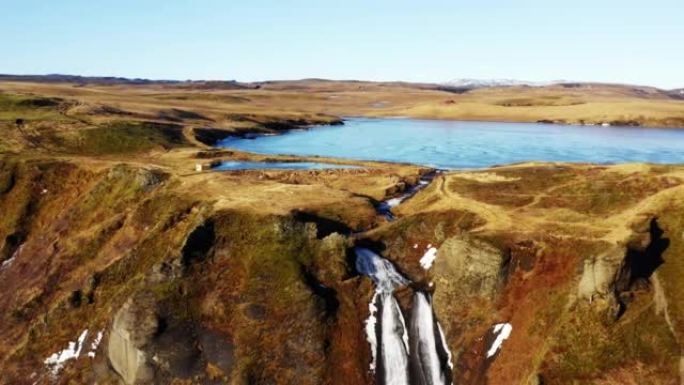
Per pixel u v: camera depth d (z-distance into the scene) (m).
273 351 50.47
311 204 68.56
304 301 52.50
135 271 63.44
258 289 54.47
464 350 49.16
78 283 68.38
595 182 64.69
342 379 49.38
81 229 79.31
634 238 49.72
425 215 63.91
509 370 45.47
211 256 58.66
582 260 49.12
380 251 61.03
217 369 50.44
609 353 41.84
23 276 75.38
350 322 52.75
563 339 43.56
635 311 43.72
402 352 51.75
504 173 77.19
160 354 51.00
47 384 55.88
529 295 49.53
